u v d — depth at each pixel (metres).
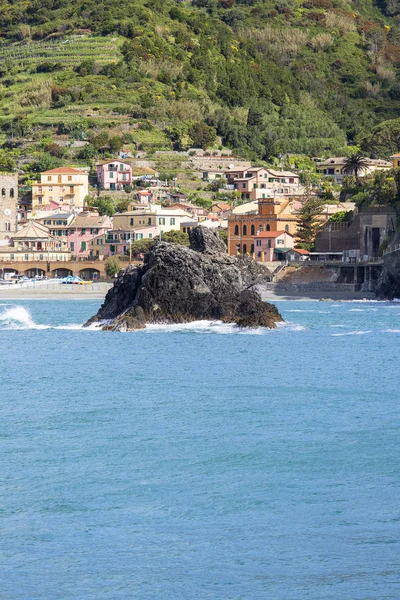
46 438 120.50
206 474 104.50
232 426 127.19
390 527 88.38
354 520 90.31
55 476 103.81
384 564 80.38
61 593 75.62
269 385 160.88
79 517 91.50
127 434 122.81
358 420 131.00
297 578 77.94
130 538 86.38
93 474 104.50
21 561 81.50
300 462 109.06
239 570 79.56
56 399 147.75
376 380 166.25
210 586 76.69
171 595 75.19
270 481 101.94
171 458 110.75
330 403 143.88
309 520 90.38
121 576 78.62
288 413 136.00
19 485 100.69
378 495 97.25
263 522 90.06
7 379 168.25
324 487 99.94
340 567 79.94
